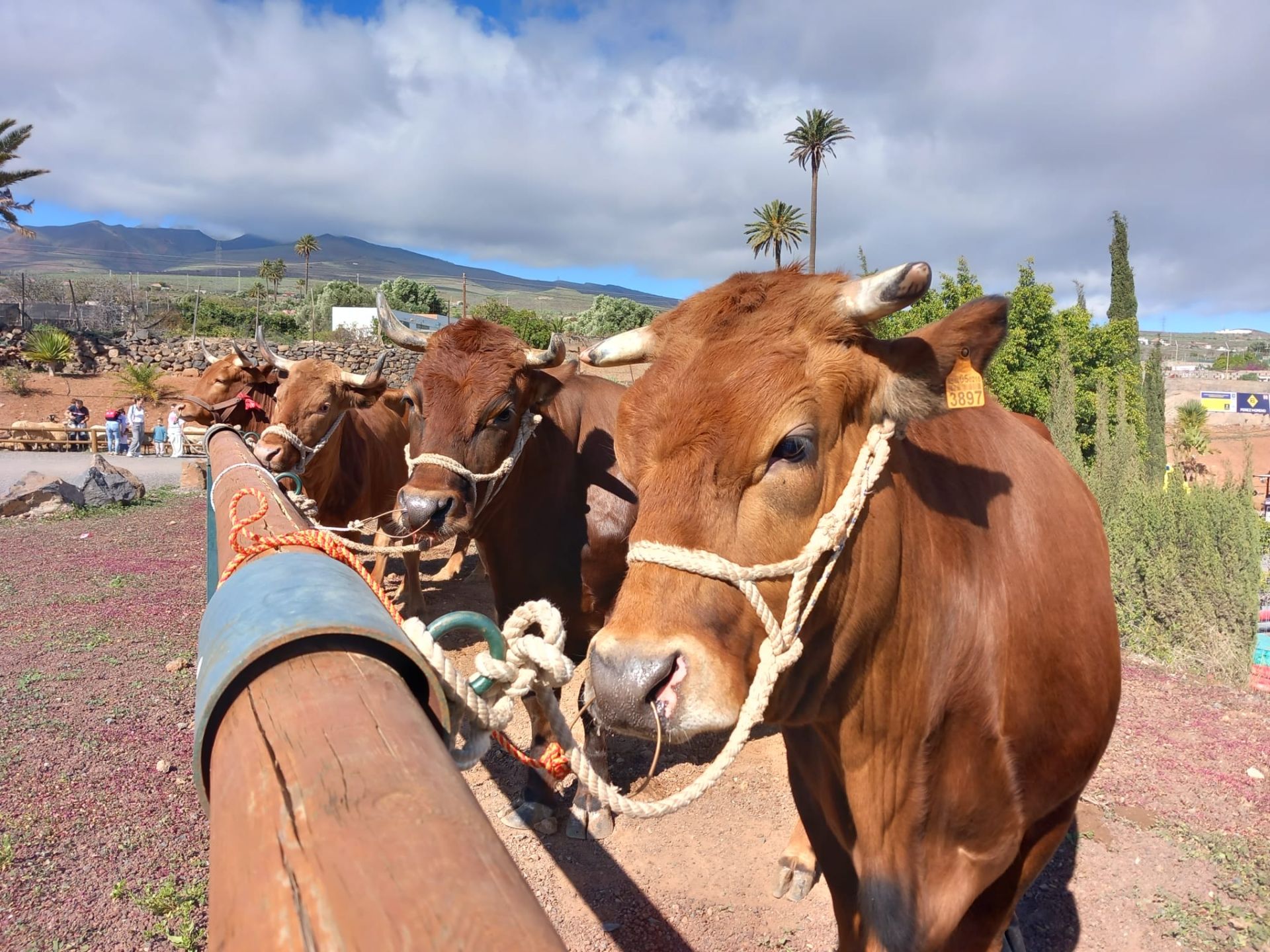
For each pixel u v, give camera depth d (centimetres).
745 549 188
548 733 468
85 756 515
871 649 224
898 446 234
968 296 1917
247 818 87
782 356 194
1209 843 440
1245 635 722
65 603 873
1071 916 387
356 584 145
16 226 4012
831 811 259
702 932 386
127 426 2575
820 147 4353
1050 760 267
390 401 726
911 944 240
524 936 67
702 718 176
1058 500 291
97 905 374
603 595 484
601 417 508
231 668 110
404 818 80
